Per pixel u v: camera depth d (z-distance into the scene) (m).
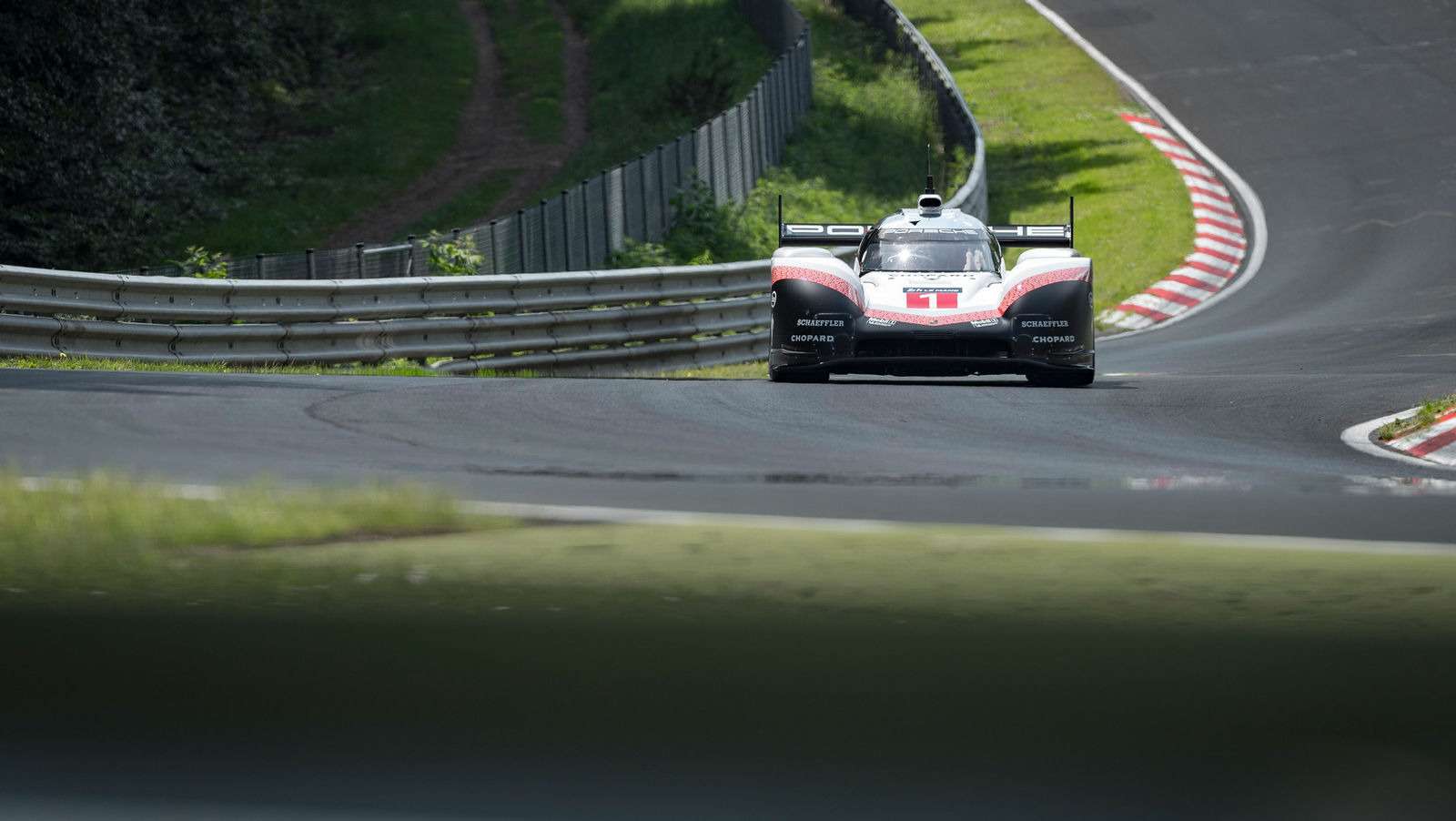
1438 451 31.73
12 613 16.03
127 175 111.19
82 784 10.69
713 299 71.50
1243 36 166.25
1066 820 9.96
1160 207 118.19
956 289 45.00
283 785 10.64
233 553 19.48
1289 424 36.34
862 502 24.61
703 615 16.08
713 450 31.34
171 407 36.00
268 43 147.50
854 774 10.88
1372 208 113.38
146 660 14.09
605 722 12.14
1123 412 38.34
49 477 24.72
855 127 139.00
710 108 141.62
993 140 143.75
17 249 99.38
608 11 172.50
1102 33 173.25
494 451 30.53
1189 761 11.17
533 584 17.64
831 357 43.78
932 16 186.50
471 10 176.38
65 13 102.94
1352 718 12.33
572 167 130.62
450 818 9.98
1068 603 16.77
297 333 53.62
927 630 15.42
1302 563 19.23
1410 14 168.75
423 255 73.81
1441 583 18.02
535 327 61.03
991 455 30.95
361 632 15.24
